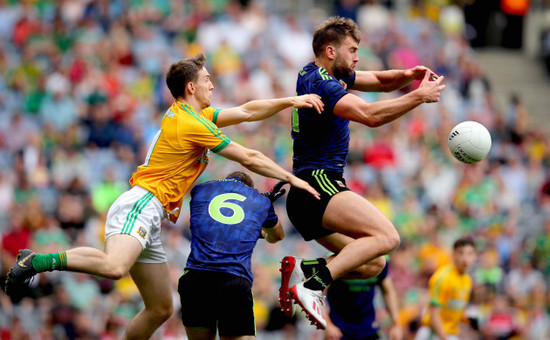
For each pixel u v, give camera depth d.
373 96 66.88
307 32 73.62
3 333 40.34
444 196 58.97
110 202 50.44
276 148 57.09
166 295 23.50
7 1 71.12
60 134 55.69
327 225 22.38
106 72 62.78
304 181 22.14
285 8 81.25
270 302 43.56
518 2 87.06
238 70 66.31
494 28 88.44
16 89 60.56
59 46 66.25
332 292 31.86
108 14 69.25
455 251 34.06
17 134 56.62
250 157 22.09
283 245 48.78
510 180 62.75
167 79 22.81
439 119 67.19
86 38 66.56
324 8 82.25
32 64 63.25
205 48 69.44
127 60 64.94
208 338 22.53
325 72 22.80
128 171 54.03
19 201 48.12
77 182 48.88
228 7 73.56
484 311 47.00
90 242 46.31
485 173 61.69
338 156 23.00
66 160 53.31
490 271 50.38
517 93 82.50
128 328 24.08
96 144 55.41
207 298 21.77
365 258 21.59
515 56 87.44
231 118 22.67
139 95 62.06
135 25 67.94
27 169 52.94
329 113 22.45
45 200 49.59
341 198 22.09
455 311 34.25
